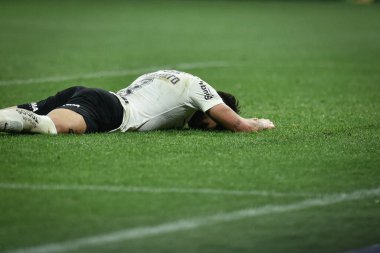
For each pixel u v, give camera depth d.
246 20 82.50
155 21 79.00
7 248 14.23
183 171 19.00
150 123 23.39
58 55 49.88
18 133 22.17
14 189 17.41
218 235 15.16
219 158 20.28
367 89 36.78
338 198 17.42
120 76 41.41
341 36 67.19
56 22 75.25
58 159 19.78
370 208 16.88
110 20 79.00
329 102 32.25
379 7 106.25
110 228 15.30
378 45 60.00
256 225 15.73
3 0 100.62
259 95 34.56
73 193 17.20
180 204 16.69
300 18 86.75
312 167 19.70
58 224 15.44
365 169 19.66
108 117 22.84
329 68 45.59
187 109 23.56
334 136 23.53
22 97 32.69
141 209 16.33
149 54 51.62
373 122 26.56
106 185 17.80
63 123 22.23
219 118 23.34
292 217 16.22
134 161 19.78
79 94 22.94
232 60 49.22
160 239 14.86
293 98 33.56
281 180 18.55
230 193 17.50
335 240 15.13
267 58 50.56
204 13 90.50
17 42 57.25
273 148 21.53
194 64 47.00
